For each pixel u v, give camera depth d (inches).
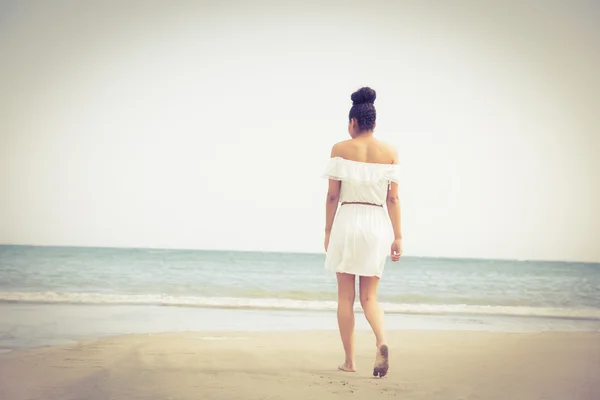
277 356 131.0
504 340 157.9
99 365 119.3
